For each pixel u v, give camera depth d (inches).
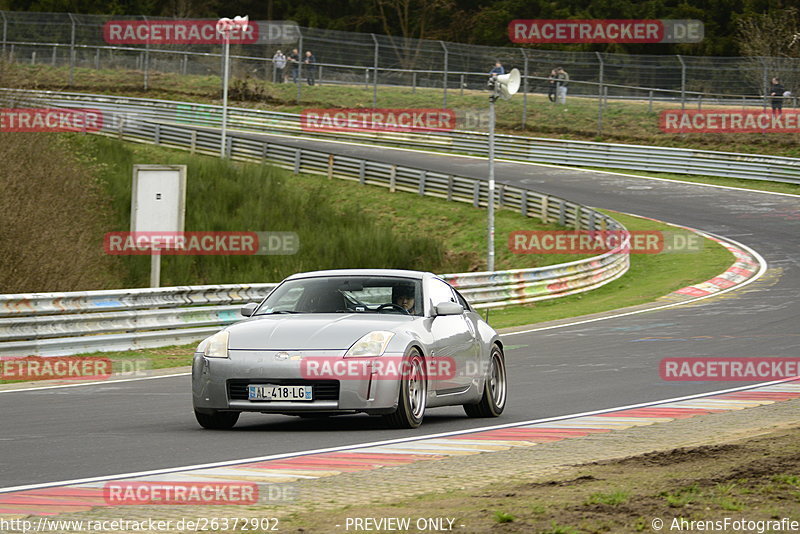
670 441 1250.6
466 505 834.2
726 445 1093.1
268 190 6003.9
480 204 6082.7
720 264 4522.6
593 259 4315.9
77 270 3668.8
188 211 5649.6
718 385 1860.2
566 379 2000.5
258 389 1318.9
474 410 1547.7
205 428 1401.3
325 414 1358.3
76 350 2447.1
